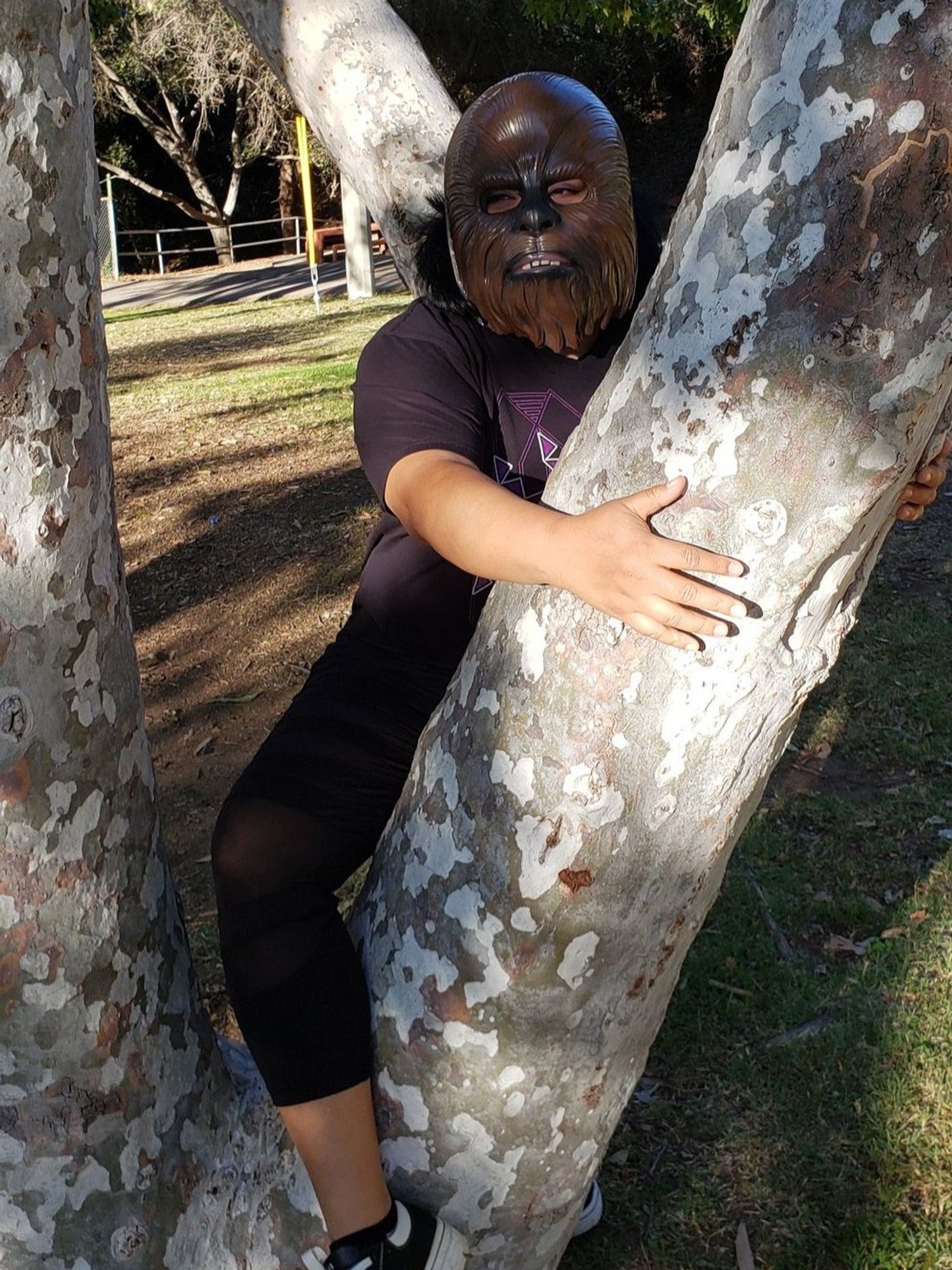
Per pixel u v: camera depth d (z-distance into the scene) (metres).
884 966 3.32
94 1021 1.69
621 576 1.31
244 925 1.71
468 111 1.70
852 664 5.14
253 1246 1.79
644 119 27.73
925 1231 2.55
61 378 1.50
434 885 1.58
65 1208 1.73
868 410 1.24
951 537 6.58
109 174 31.30
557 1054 1.58
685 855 1.48
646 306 1.40
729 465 1.29
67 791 1.61
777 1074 2.97
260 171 35.06
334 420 9.61
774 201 1.23
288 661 5.66
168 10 23.23
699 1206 2.64
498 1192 1.66
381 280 20.73
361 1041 1.65
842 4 1.17
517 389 1.80
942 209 1.18
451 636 1.85
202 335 15.90
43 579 1.53
